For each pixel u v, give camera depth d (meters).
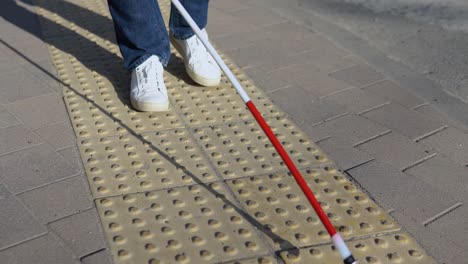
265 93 2.78
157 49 2.68
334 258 2.01
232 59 3.06
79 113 2.60
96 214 2.13
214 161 2.36
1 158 2.35
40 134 2.47
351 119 2.61
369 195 2.23
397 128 2.56
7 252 2.01
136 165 2.33
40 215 2.12
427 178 2.30
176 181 2.27
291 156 2.39
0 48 3.10
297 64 3.03
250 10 3.66
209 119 2.59
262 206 2.17
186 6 2.71
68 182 2.25
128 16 2.60
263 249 2.03
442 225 2.12
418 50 3.22
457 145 2.47
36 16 3.48
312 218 2.13
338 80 2.90
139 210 2.15
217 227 2.10
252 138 2.48
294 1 3.82
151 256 2.01
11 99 2.68
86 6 3.62
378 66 3.05
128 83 2.81
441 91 2.86
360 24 3.50
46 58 3.01
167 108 2.62
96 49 3.10
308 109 2.67
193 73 2.77
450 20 3.53
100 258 1.99
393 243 2.06
